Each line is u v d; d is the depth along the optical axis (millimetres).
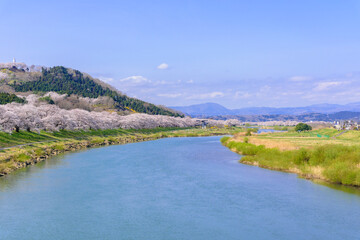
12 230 31656
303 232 31625
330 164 54375
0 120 86625
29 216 35500
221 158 79000
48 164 66938
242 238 30328
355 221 34188
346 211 37125
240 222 34188
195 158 78688
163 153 88938
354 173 47562
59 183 49875
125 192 45250
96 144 111125
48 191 45281
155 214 36531
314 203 40125
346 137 132000
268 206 39125
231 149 99750
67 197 42500
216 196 43500
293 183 50562
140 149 99562
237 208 38500
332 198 42188
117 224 33594
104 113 189625
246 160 71688
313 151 60594
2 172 55250
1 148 73312
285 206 39094
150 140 146125
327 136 144000
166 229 32406
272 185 49312
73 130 127000
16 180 51312
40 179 52438
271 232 31625
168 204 40031
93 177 54562
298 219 34938
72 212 36906
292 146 82062
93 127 144125
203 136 185000
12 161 61781
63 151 89312
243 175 57000
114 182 51156
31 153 73438
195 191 46000
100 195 43781
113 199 42031
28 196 42781
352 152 54562
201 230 32156
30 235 30594
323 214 36250
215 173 58812
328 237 30469
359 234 31078
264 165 66250
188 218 35375
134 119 189250
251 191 45844
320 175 53562
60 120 118250
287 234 31219
